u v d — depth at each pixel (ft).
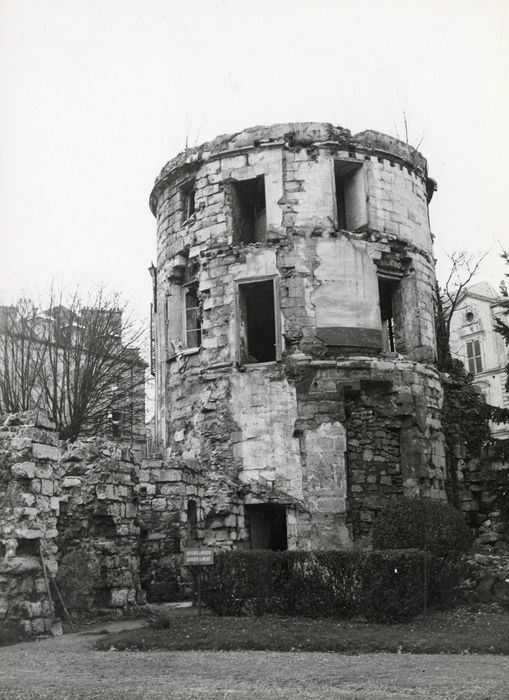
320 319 91.35
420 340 95.61
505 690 32.83
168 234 103.24
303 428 88.17
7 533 53.36
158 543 75.56
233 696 32.32
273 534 92.27
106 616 60.18
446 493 92.73
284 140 95.55
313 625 51.29
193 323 100.48
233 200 96.99
